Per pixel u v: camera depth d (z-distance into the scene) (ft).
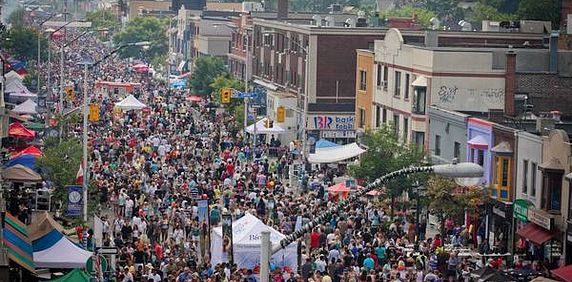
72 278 147.54
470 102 313.12
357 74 387.55
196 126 423.64
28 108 364.38
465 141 283.18
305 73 425.28
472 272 178.70
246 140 386.73
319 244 209.05
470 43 399.24
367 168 265.75
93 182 252.21
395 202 259.19
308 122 415.44
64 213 231.50
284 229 216.54
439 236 231.30
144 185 268.62
